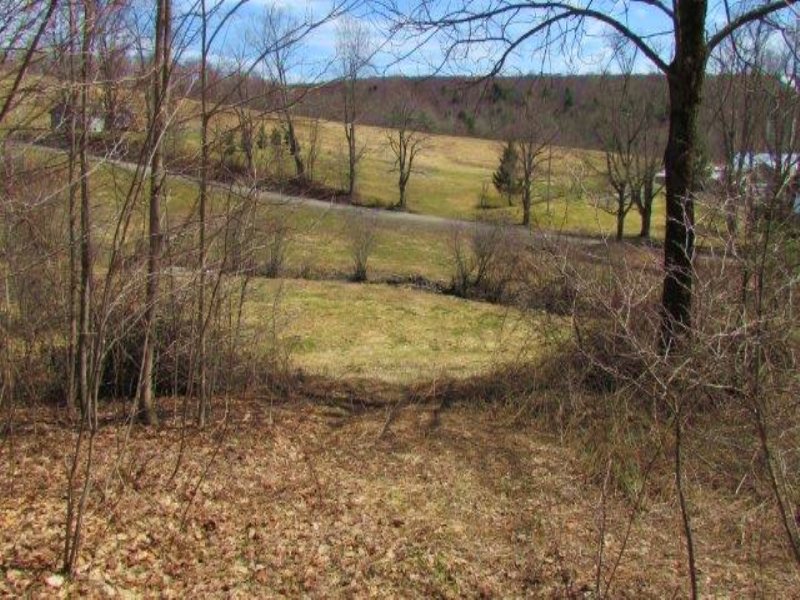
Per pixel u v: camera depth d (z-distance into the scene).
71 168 5.06
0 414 6.88
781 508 3.95
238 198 6.59
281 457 6.99
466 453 7.41
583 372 7.68
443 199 40.75
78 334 6.65
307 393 9.23
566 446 7.50
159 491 5.83
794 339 4.37
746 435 5.29
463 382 9.84
